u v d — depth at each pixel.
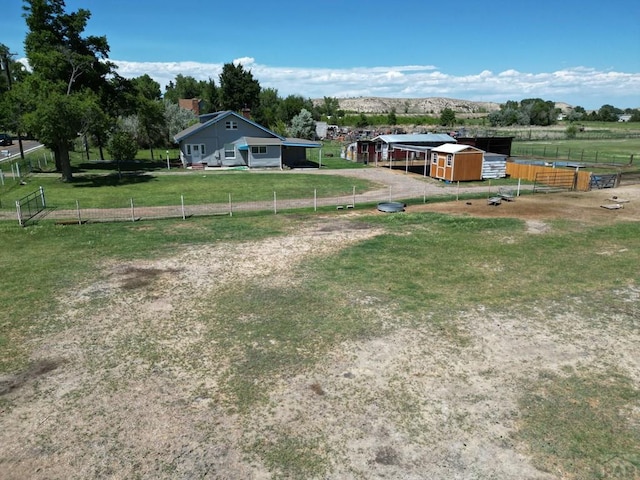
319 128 87.88
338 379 8.23
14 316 10.80
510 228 18.98
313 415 7.25
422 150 36.25
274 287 12.61
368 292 12.22
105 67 39.88
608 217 21.06
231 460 6.31
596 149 60.50
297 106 93.94
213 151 43.44
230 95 92.88
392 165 44.16
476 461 6.30
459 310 11.12
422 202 25.42
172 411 7.36
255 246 16.59
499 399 7.66
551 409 7.40
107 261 14.89
